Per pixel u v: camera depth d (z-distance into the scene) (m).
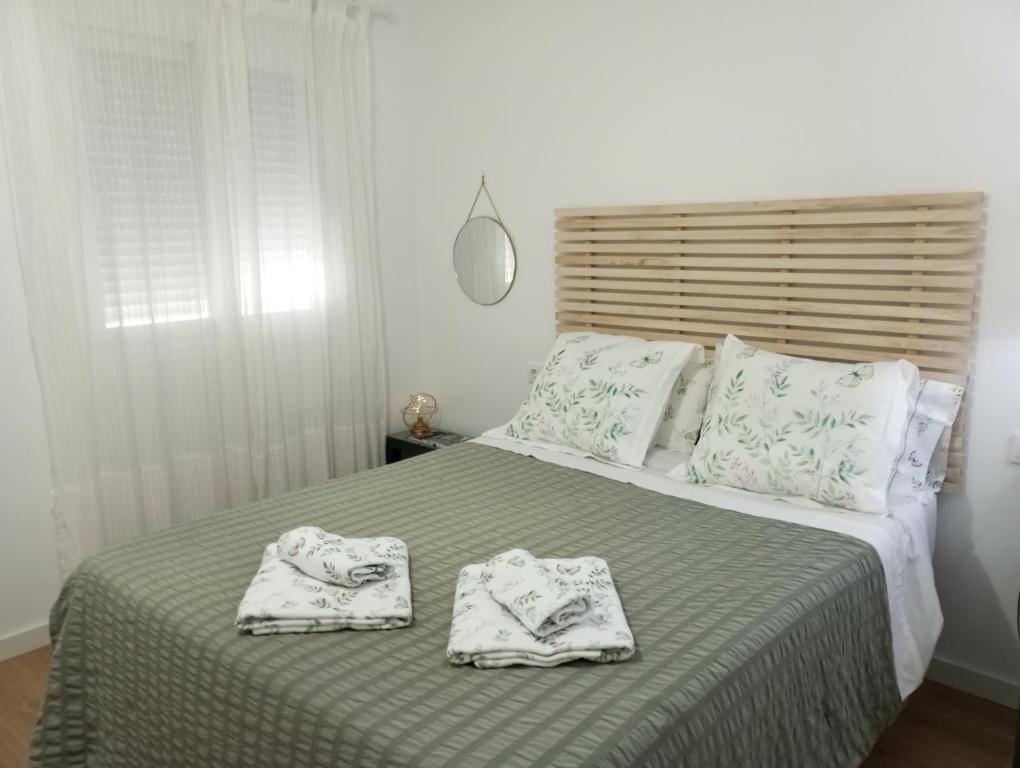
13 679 2.66
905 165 2.45
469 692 1.41
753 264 2.78
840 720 1.83
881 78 2.46
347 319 3.55
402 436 3.83
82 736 1.95
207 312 3.08
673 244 2.99
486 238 3.62
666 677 1.43
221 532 2.16
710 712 1.41
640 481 2.53
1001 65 2.24
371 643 1.59
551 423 2.85
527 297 3.54
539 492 2.47
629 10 3.00
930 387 2.40
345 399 3.60
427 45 3.69
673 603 1.72
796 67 2.62
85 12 2.64
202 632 1.64
